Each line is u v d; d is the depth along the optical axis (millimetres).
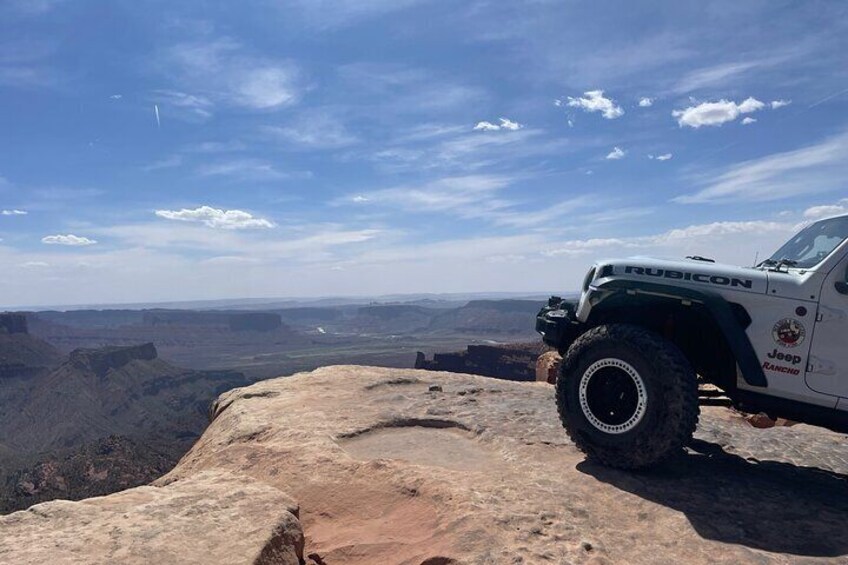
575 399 4805
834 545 3510
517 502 3938
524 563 3107
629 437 4496
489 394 7773
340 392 8203
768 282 4488
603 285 4980
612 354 4590
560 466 4820
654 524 3760
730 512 3930
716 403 5195
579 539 3439
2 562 2660
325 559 3494
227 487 3807
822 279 4332
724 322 4465
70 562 2680
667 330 4980
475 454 5355
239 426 6477
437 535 3510
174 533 3057
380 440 5922
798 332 4359
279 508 3506
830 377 4273
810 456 5312
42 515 3297
